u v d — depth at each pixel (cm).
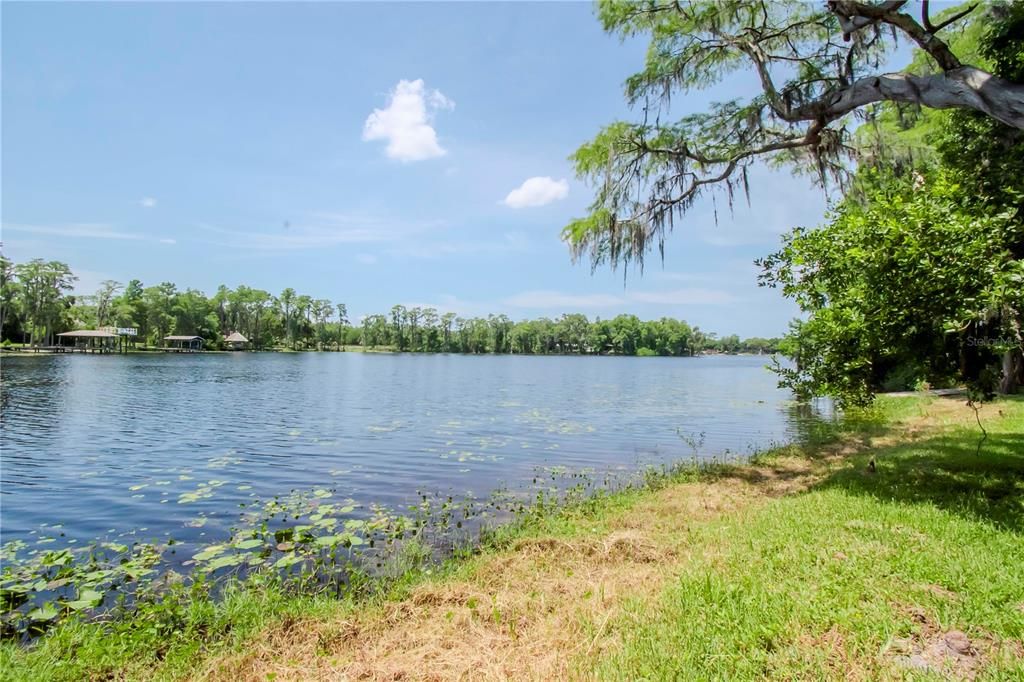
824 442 1288
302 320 13075
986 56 767
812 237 768
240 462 1189
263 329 12281
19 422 1786
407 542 663
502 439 1503
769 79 923
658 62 1016
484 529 710
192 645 406
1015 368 1684
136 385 3244
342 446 1388
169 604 464
